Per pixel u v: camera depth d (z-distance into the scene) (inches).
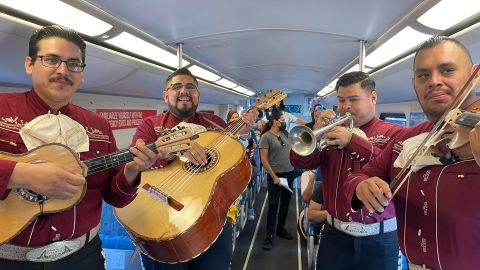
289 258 140.0
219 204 62.6
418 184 39.2
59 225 45.2
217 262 74.3
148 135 80.1
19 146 43.9
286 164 160.9
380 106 211.2
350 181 47.9
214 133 78.7
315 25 102.4
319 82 275.0
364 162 60.4
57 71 44.6
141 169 49.8
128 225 58.6
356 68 153.3
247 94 384.8
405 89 130.9
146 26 97.0
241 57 158.4
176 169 69.7
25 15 67.2
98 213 52.0
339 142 61.2
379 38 106.1
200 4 83.4
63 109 49.3
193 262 75.1
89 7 75.4
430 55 37.6
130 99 175.6
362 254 64.4
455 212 34.5
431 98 37.7
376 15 86.8
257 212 209.2
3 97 45.7
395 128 65.9
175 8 85.0
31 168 37.8
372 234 63.7
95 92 135.0
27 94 47.6
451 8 67.2
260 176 269.4
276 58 169.0
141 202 62.3
